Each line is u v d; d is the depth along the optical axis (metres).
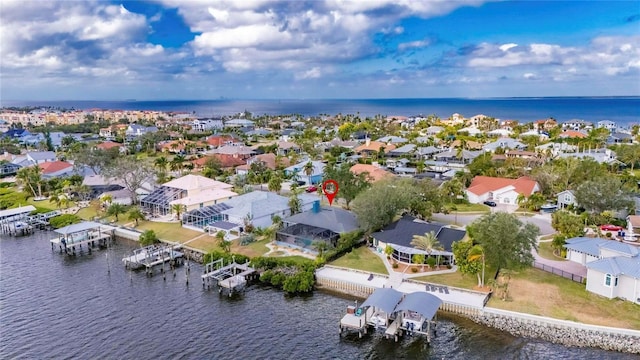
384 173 136.75
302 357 51.88
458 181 118.62
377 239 79.69
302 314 61.50
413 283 66.19
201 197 109.19
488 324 56.62
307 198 109.69
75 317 62.22
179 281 73.75
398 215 97.25
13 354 53.53
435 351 52.03
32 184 135.12
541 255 75.38
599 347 51.28
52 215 112.81
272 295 67.50
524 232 63.47
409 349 52.66
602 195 92.56
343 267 72.69
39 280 75.69
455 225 94.62
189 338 56.25
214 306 64.56
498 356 50.59
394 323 56.47
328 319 59.97
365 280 67.75
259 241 86.69
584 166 114.94
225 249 81.00
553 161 140.88
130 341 55.91
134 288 71.44
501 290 62.78
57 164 160.25
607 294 59.81
